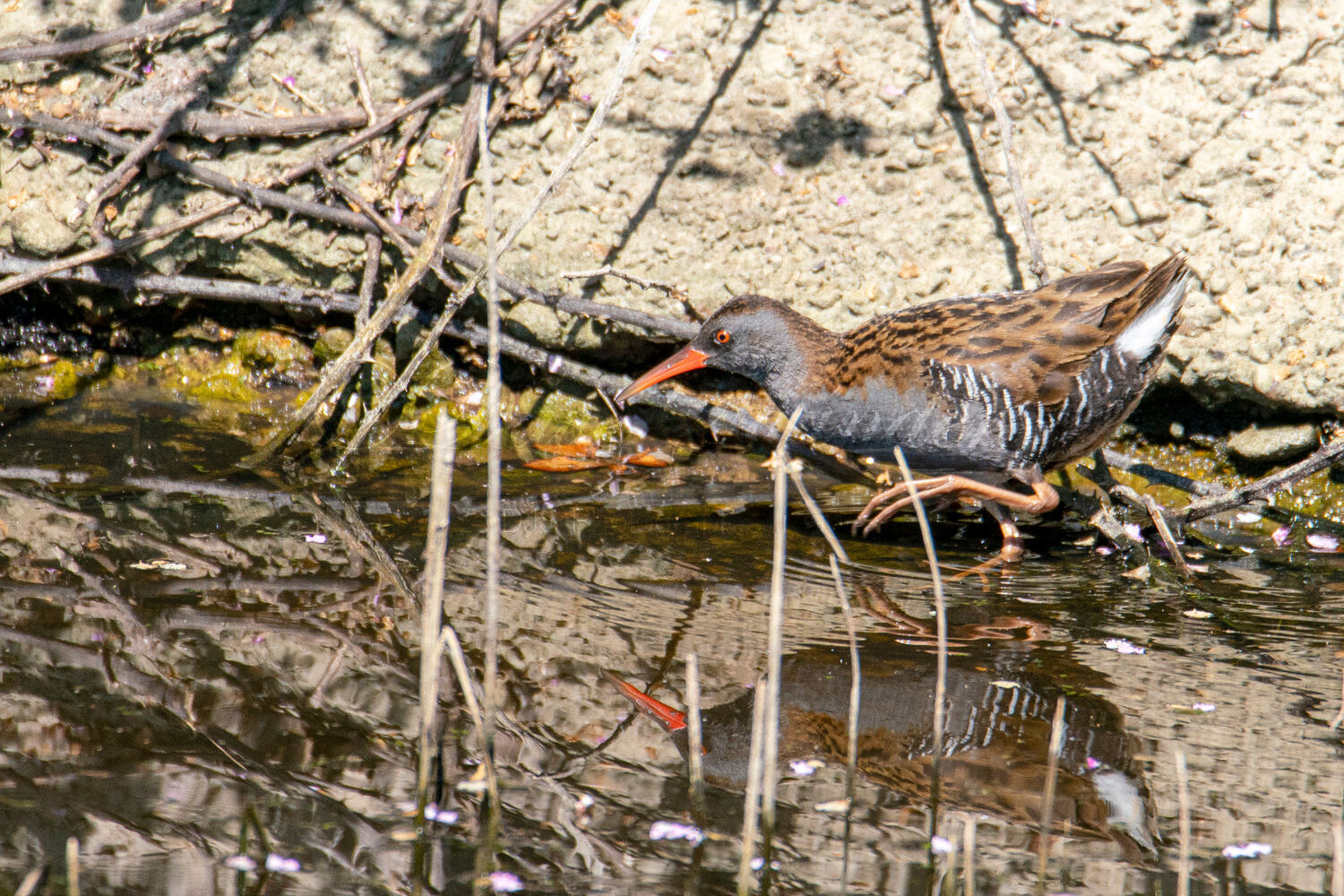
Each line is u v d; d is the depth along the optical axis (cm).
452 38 998
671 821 543
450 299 941
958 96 957
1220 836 536
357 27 1007
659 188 992
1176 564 833
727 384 1046
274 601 732
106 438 978
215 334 1075
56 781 554
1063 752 602
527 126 997
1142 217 943
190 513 852
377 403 929
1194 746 605
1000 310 834
